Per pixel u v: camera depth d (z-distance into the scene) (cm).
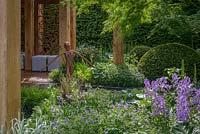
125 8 566
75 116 396
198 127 318
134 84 772
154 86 344
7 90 297
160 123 329
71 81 566
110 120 388
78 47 1123
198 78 791
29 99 536
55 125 355
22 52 1101
